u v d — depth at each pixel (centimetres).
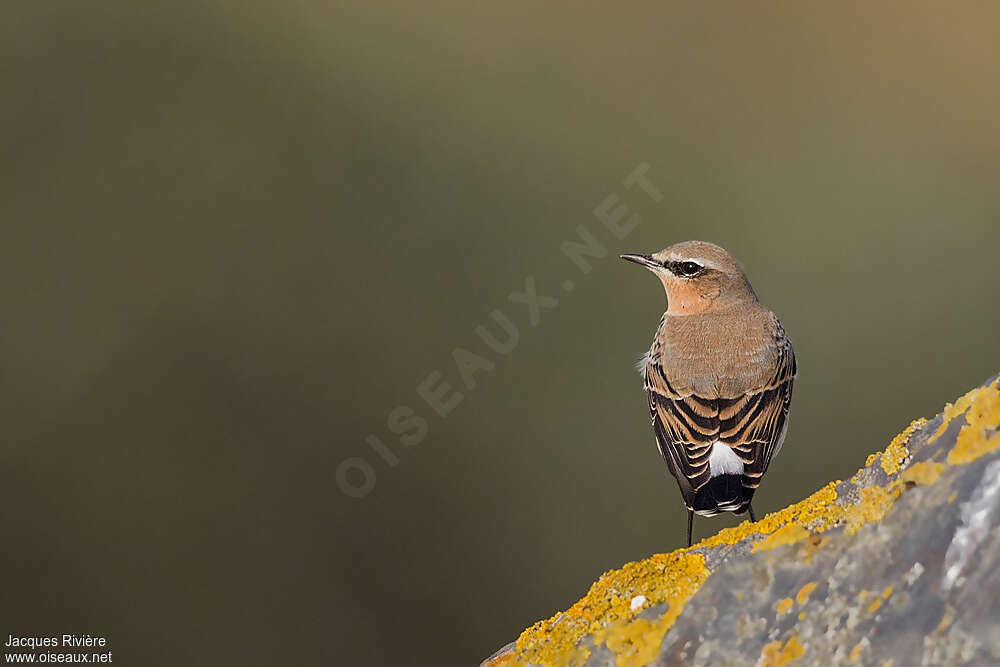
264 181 1745
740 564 486
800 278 1952
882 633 422
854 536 467
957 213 2020
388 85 1923
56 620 1385
